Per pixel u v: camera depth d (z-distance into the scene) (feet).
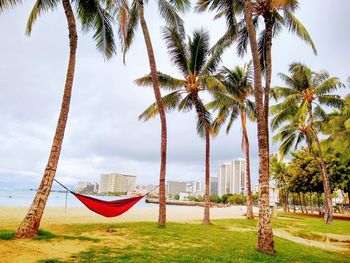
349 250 39.45
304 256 28.89
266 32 42.68
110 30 40.83
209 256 24.62
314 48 51.37
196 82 51.11
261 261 24.47
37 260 19.62
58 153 30.45
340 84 76.95
